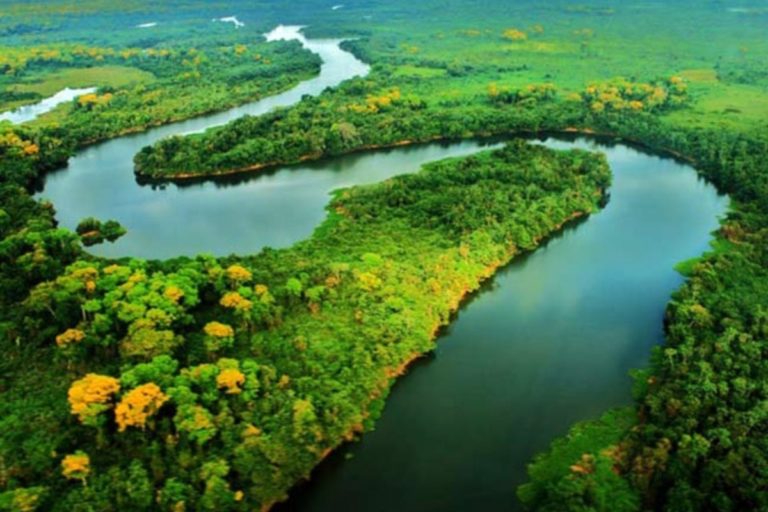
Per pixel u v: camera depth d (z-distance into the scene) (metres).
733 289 138.00
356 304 133.25
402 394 117.19
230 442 97.75
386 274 141.88
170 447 96.56
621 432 106.56
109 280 131.12
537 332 134.25
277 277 141.88
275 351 119.81
